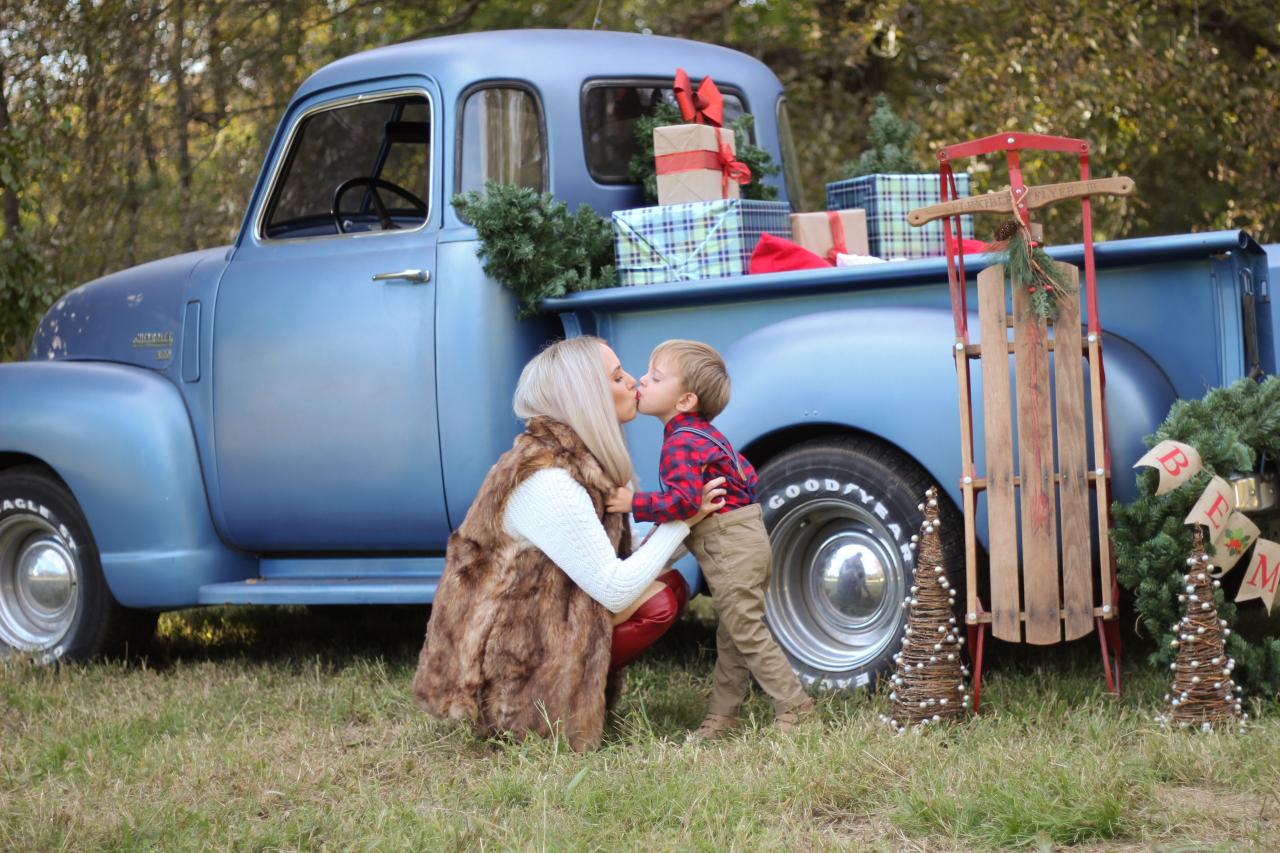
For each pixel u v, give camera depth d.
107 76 8.67
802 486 3.95
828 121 10.54
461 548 3.55
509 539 3.46
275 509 4.82
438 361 4.47
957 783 2.92
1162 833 2.65
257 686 4.39
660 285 4.14
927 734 3.34
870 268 3.82
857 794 2.96
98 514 4.87
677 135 4.50
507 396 4.45
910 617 3.47
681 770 3.13
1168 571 3.41
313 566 4.96
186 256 5.28
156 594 4.84
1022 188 3.44
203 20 9.36
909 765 3.06
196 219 9.50
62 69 8.49
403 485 4.57
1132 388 3.52
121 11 8.61
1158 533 3.42
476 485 4.44
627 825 2.86
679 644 4.95
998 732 3.30
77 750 3.64
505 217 4.30
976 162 8.82
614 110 4.87
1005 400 3.48
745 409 3.96
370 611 6.06
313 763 3.41
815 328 3.94
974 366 3.68
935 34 10.13
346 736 3.74
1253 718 3.38
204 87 9.71
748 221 4.34
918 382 3.73
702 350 3.54
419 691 3.56
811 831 2.73
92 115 8.64
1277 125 9.79
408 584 4.57
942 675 3.42
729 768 3.13
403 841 2.79
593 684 3.40
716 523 3.53
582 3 10.64
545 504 3.39
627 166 4.88
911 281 3.86
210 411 4.93
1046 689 3.73
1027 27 9.70
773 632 4.01
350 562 4.89
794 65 11.18
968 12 9.80
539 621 3.43
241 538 4.94
